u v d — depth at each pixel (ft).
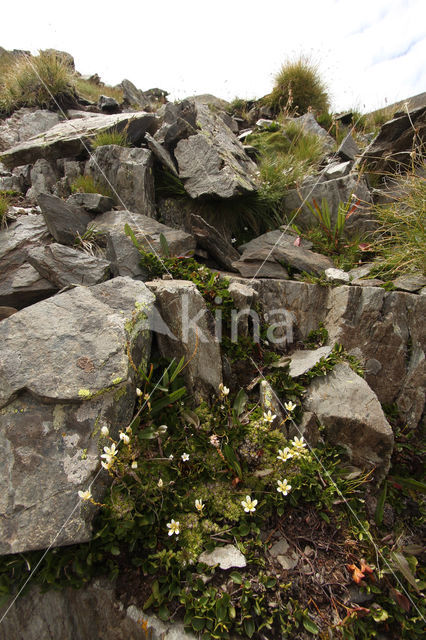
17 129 18.35
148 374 7.82
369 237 12.05
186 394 7.75
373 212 11.78
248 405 8.01
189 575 6.03
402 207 11.47
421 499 7.88
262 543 6.54
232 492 6.90
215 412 7.69
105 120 14.46
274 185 13.34
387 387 9.03
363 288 9.18
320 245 11.86
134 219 10.68
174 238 10.33
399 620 6.22
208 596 5.83
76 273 8.71
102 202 11.09
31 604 5.83
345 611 6.13
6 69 23.70
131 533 6.22
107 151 12.08
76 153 13.32
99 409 6.41
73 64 26.17
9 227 10.45
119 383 6.46
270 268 10.62
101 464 6.05
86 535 5.74
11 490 5.77
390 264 10.25
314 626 5.83
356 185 12.44
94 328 6.98
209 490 6.88
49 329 6.92
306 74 22.85
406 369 9.02
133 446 6.67
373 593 6.41
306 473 7.27
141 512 6.37
